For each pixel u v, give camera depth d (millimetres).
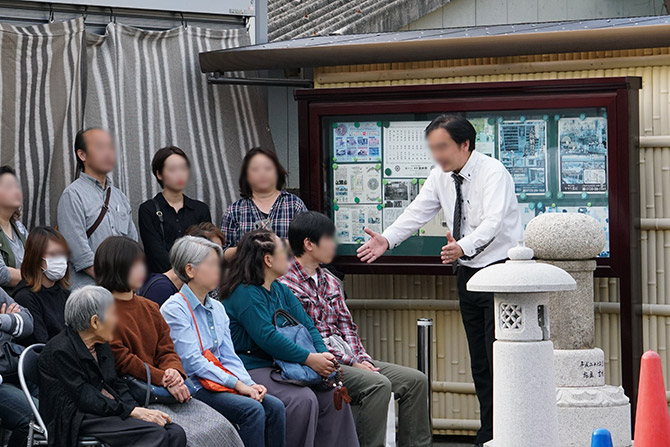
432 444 10109
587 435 8508
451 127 9188
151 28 10852
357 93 10375
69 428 6941
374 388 8656
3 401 7379
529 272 7656
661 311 10289
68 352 7016
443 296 10734
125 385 7281
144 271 7602
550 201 10203
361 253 9766
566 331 8766
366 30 13664
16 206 8750
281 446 8125
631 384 9836
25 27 9727
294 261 9133
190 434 7273
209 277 8094
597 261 9906
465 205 9406
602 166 10047
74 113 9891
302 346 8516
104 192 9445
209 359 8047
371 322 10914
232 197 10922
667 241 10297
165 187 9914
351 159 10594
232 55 10492
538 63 10398
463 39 10094
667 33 9688
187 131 10766
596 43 9852
